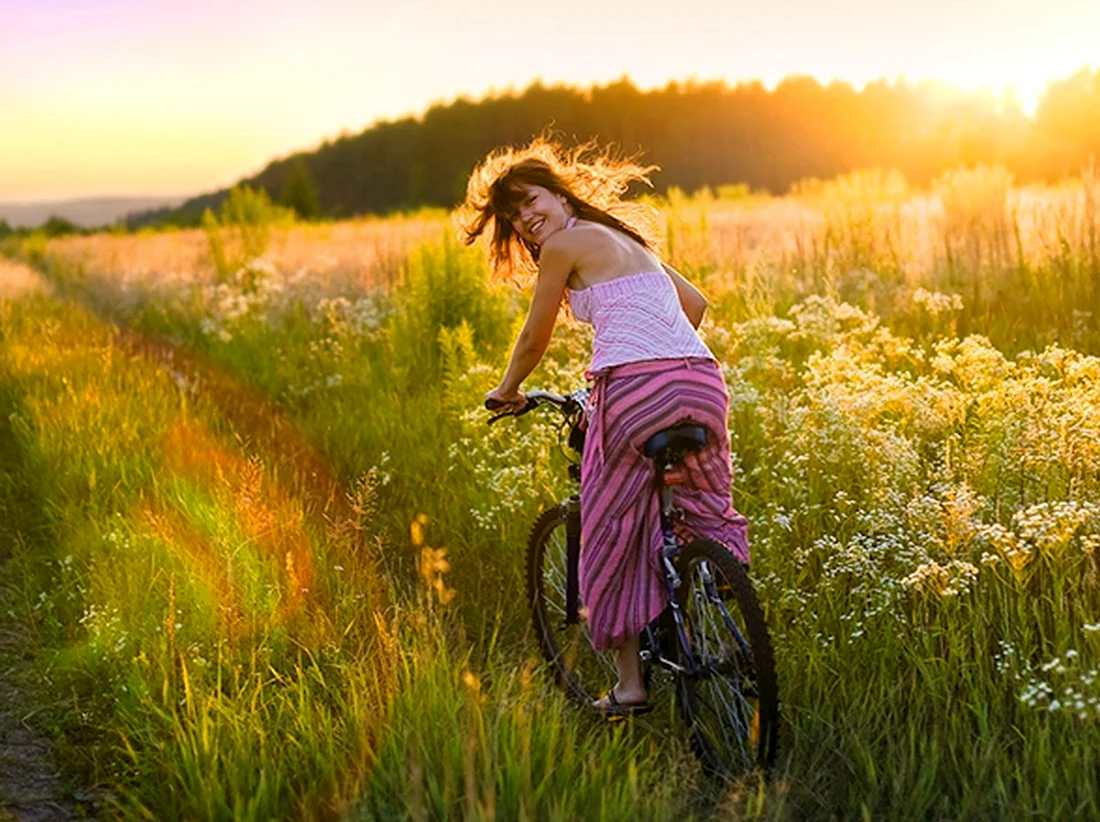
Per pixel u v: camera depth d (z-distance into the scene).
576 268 3.65
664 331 3.50
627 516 3.57
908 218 11.60
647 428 3.41
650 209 3.93
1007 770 3.23
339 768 3.27
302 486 6.02
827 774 3.37
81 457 6.30
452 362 7.36
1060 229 9.05
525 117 127.62
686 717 3.57
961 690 3.64
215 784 3.15
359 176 124.81
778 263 10.80
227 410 8.15
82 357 9.20
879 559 4.11
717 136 132.12
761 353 6.59
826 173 125.75
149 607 4.37
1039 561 3.98
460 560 5.25
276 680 3.96
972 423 4.96
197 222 56.38
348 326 10.05
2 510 6.15
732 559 3.31
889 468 4.65
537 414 5.96
